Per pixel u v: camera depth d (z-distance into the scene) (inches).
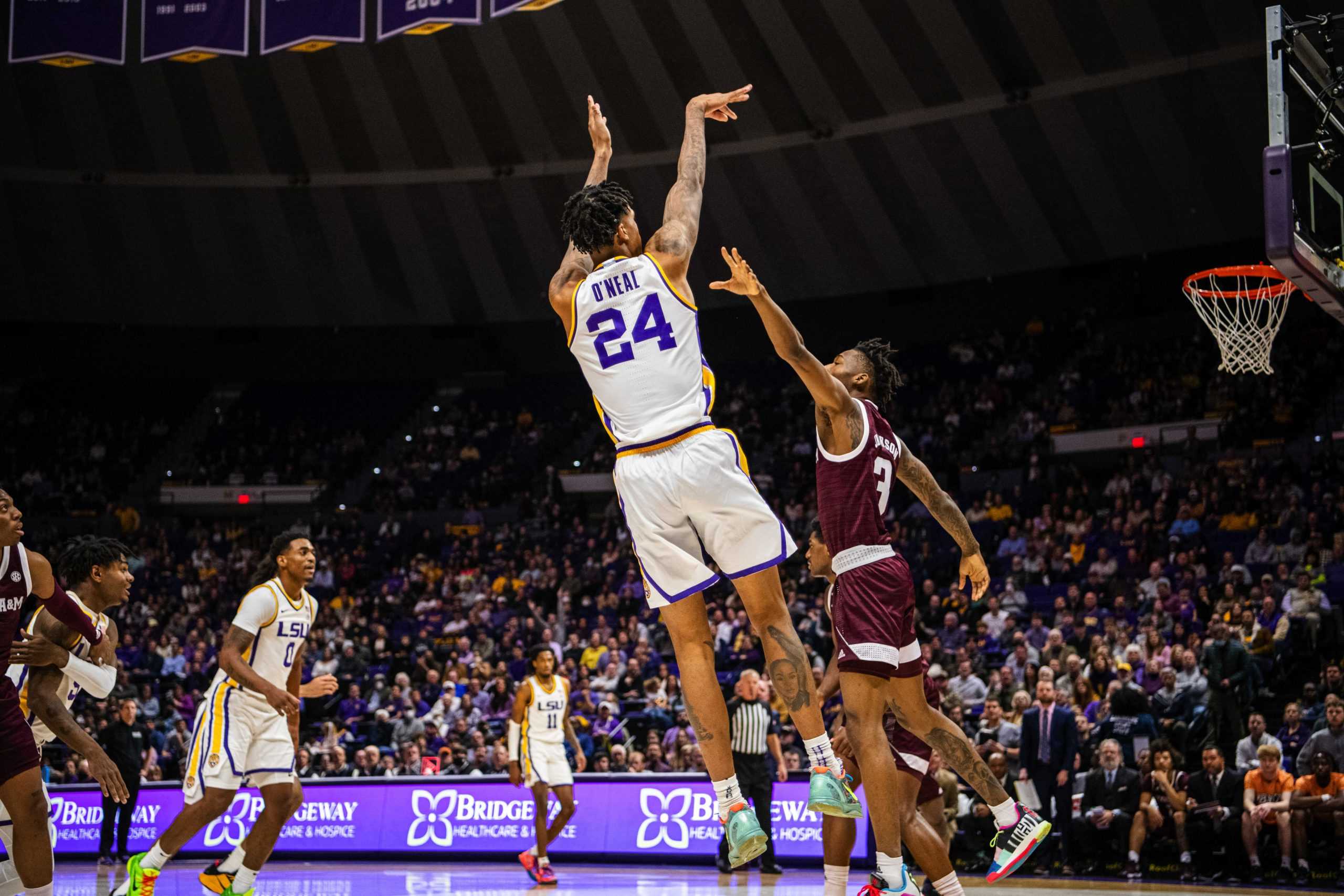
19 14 543.8
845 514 172.6
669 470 132.1
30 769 189.8
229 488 1069.8
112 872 421.1
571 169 919.7
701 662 134.8
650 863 442.6
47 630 210.1
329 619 778.2
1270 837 387.5
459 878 402.0
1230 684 432.5
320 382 1151.6
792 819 427.8
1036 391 928.9
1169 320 901.8
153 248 991.0
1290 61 275.1
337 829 488.7
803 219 928.9
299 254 1006.4
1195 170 798.5
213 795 239.6
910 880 191.3
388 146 927.7
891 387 196.2
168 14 537.0
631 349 134.9
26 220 957.2
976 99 808.9
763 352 1049.5
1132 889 361.1
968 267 914.7
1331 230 281.7
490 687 581.3
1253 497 649.6
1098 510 727.1
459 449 1072.2
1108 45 749.3
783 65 815.1
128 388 1132.5
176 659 714.8
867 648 167.0
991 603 596.1
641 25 799.1
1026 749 411.8
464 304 1034.7
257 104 895.1
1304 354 801.6
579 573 832.3
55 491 1035.3
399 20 511.5
